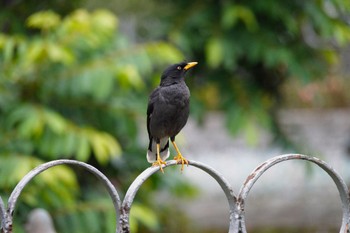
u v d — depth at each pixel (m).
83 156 9.68
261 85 13.86
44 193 9.75
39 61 10.35
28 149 9.96
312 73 13.48
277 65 13.42
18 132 10.10
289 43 13.41
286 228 16.17
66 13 13.25
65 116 11.17
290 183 21.72
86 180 11.76
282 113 15.51
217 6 13.12
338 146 27.73
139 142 12.41
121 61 10.49
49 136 10.01
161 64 12.11
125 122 11.28
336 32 12.84
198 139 26.45
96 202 10.62
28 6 12.74
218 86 13.34
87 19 10.65
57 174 9.44
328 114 28.73
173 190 12.85
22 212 10.06
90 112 11.32
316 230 15.82
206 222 16.81
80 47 10.70
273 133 14.14
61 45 10.34
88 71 10.41
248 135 12.60
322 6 13.08
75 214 10.30
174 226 15.23
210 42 12.48
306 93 24.00
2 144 10.01
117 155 10.45
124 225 4.07
